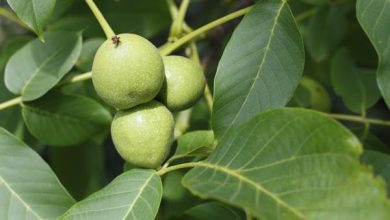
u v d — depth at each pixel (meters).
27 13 0.49
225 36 0.74
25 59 0.57
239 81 0.49
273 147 0.43
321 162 0.41
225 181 0.43
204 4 0.87
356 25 0.75
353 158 0.41
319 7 0.71
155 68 0.49
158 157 0.50
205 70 0.73
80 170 0.74
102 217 0.46
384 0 0.49
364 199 0.39
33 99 0.56
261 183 0.42
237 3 0.78
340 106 0.94
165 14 0.73
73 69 0.67
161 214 0.66
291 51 0.50
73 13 0.71
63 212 0.50
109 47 0.49
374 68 0.78
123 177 0.48
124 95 0.49
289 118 0.43
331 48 0.71
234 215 0.52
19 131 0.65
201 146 0.49
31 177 0.51
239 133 0.44
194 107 0.66
